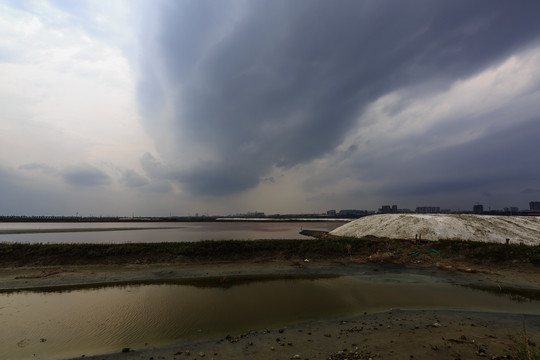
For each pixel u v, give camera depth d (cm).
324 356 710
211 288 1494
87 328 955
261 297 1322
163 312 1112
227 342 830
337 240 2644
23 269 1817
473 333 846
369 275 1775
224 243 2311
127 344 832
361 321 993
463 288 1471
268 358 714
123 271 1836
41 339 868
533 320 988
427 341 782
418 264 2039
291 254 2261
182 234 5456
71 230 6956
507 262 1919
